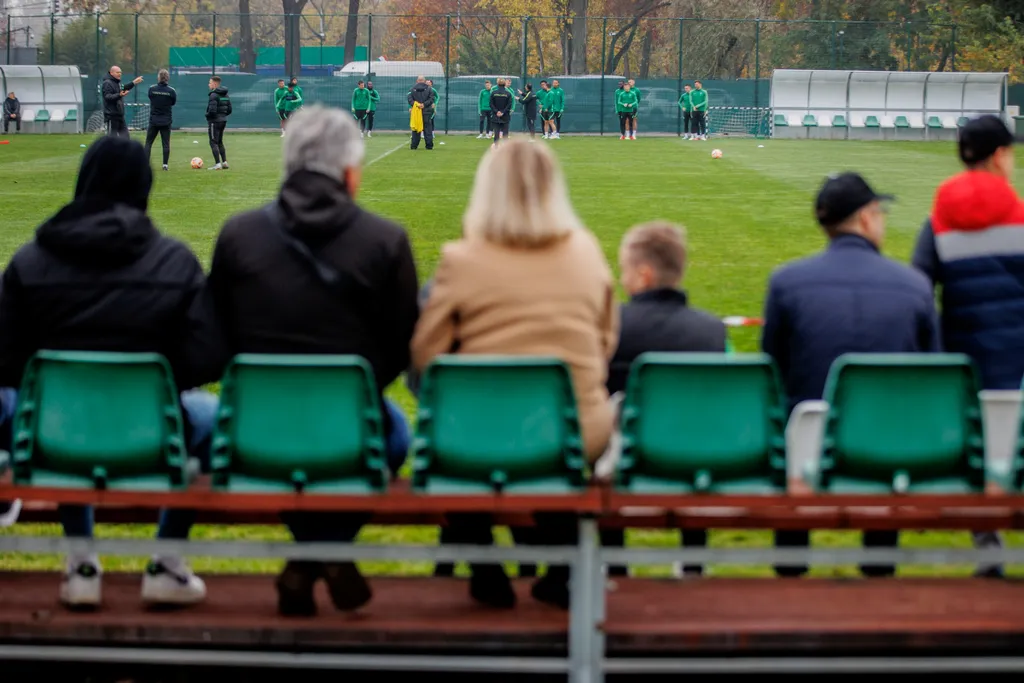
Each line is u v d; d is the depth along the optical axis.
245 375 7.13
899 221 33.38
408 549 7.29
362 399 7.13
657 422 7.18
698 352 8.62
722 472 7.22
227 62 109.81
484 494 7.10
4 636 7.70
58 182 42.28
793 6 106.88
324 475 7.21
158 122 49.50
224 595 8.23
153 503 7.22
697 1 107.19
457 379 7.06
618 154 61.19
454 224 31.47
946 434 7.30
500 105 68.75
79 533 8.02
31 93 79.75
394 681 7.97
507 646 7.55
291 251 7.53
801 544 9.14
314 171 7.55
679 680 8.03
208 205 35.22
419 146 68.25
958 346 9.37
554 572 7.95
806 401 8.47
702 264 24.97
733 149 66.25
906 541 10.83
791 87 80.06
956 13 91.44
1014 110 78.19
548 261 7.44
